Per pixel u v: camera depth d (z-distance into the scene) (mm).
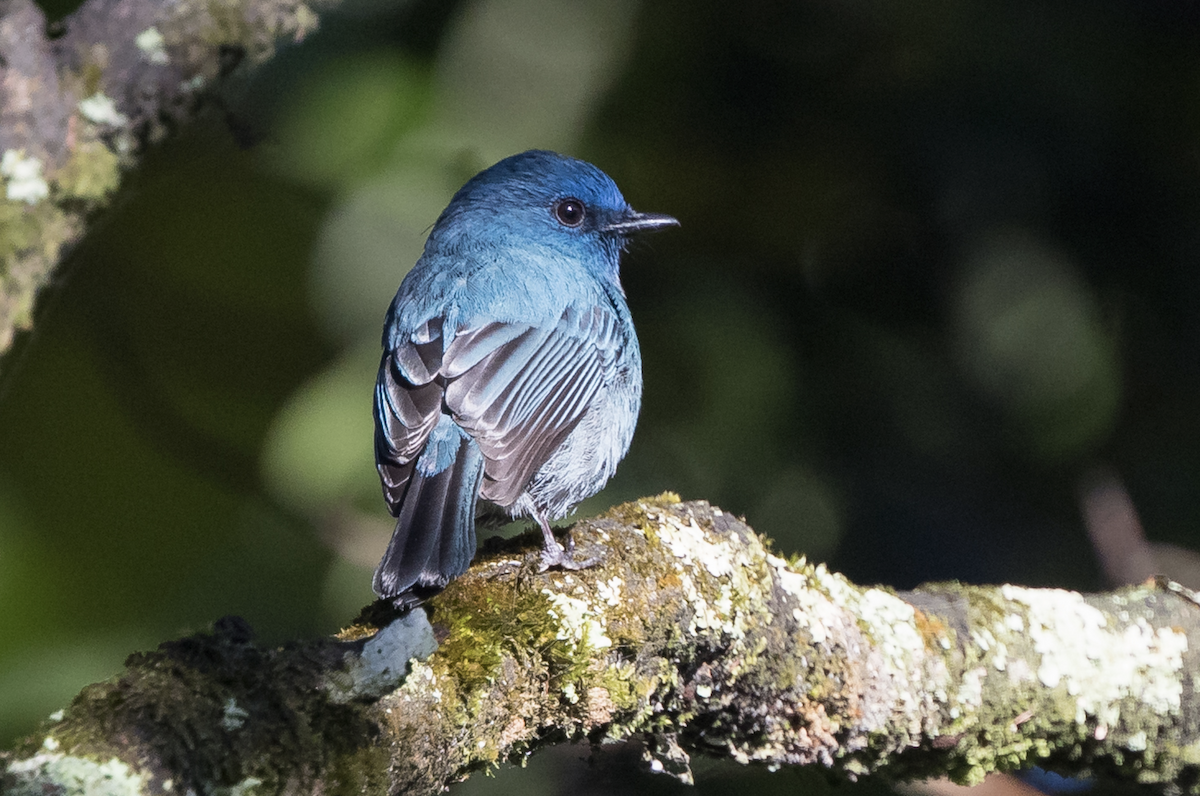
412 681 5641
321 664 5309
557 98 10523
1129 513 10602
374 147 10695
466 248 8922
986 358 10305
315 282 11148
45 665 11117
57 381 11680
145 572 11672
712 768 10188
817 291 10875
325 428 10828
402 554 6465
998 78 10328
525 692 6141
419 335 7984
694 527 7086
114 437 11781
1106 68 10234
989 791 10141
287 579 11703
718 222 10930
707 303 10711
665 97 10680
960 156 10406
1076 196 10359
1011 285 10250
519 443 7648
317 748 5129
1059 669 7680
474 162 10633
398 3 10820
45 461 11617
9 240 5945
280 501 11289
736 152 10789
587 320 8594
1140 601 8102
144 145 6340
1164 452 10797
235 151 10867
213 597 11609
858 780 7961
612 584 6508
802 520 10570
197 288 12164
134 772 4527
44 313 8586
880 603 7551
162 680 4898
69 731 4594
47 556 11500
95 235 11430
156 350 12281
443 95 10625
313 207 11797
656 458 10547
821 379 10789
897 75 10562
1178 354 10562
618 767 10398
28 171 6000
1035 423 10289
